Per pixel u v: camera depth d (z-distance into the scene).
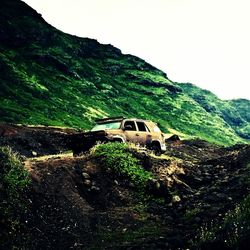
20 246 9.09
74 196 12.26
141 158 15.58
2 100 99.00
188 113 198.50
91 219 11.43
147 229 11.26
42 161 13.40
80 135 16.77
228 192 13.39
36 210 10.64
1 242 8.87
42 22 178.62
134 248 9.69
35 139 28.41
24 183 11.14
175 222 11.83
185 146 35.72
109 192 13.37
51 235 10.02
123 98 167.88
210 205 12.45
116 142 16.22
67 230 10.49
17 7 172.50
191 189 14.76
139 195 13.72
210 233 9.60
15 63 131.25
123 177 14.35
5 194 10.30
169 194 13.91
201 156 32.59
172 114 185.50
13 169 11.29
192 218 11.80
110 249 9.71
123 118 18.17
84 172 13.78
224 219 10.52
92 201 12.60
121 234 10.84
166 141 48.38
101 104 143.75
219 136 191.38
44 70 143.12
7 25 150.75
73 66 163.75
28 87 118.62
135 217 12.20
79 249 9.74
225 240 8.84
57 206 11.30
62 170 13.22
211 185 14.88
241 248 8.44
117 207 12.75
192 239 10.09
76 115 116.62
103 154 15.09
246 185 13.42
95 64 192.00
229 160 18.42
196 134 172.75
